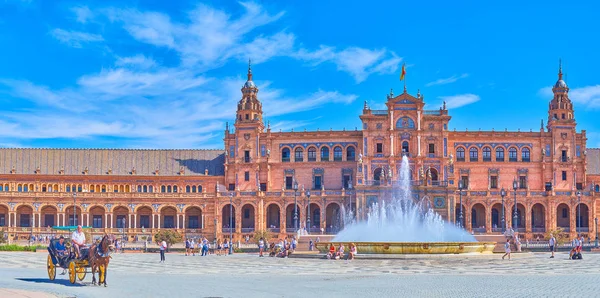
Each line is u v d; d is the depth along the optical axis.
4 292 36.94
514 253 83.31
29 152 160.12
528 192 149.75
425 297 38.31
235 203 152.75
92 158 160.50
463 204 149.88
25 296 35.66
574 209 148.88
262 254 95.44
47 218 155.00
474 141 154.38
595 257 84.06
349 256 77.50
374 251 79.38
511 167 153.50
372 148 151.38
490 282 47.28
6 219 154.00
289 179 156.12
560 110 155.12
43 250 102.81
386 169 150.38
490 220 149.00
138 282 46.72
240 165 155.88
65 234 150.50
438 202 145.00
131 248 109.75
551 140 154.25
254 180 155.12
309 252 90.44
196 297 37.88
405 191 145.12
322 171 154.88
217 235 151.00
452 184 146.88
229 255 96.81
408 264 69.00
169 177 156.75
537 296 38.62
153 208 154.12
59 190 155.75
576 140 154.38
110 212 154.12
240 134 157.25
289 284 45.69
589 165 158.25
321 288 43.06
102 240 43.28
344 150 154.88
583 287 43.56
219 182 157.25
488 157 154.38
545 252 96.38
